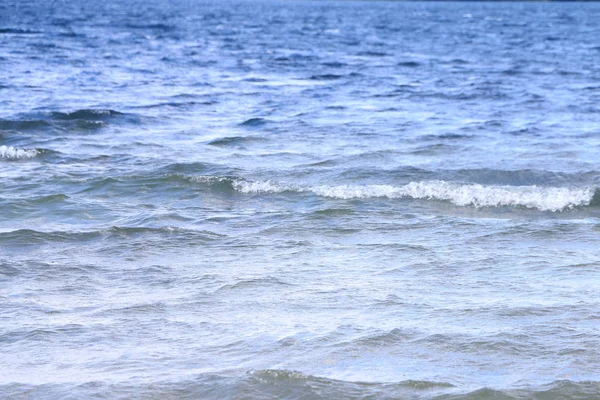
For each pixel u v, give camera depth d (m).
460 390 8.92
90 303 11.70
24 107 30.84
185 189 19.11
